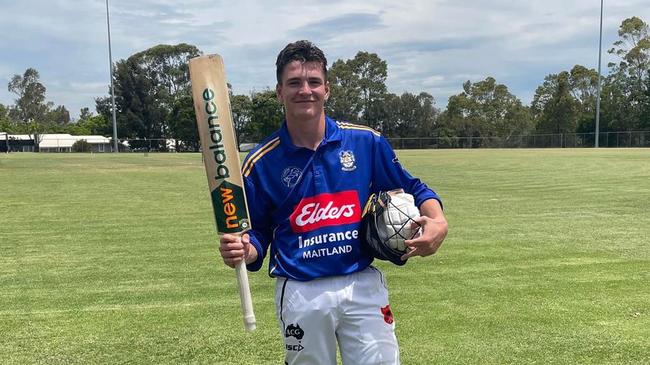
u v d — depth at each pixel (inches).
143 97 3339.1
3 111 3841.0
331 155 100.8
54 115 4357.8
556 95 3142.2
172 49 3403.1
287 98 99.3
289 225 101.1
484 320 192.2
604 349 165.9
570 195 555.8
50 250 316.2
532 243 322.3
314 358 100.0
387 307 102.3
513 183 689.0
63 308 210.5
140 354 166.2
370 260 102.9
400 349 167.5
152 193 620.7
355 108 3535.9
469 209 464.1
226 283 245.0
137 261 288.0
